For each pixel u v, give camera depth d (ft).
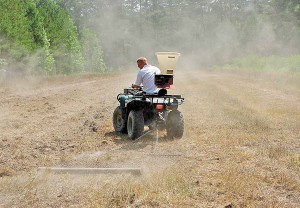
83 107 53.72
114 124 35.70
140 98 31.60
